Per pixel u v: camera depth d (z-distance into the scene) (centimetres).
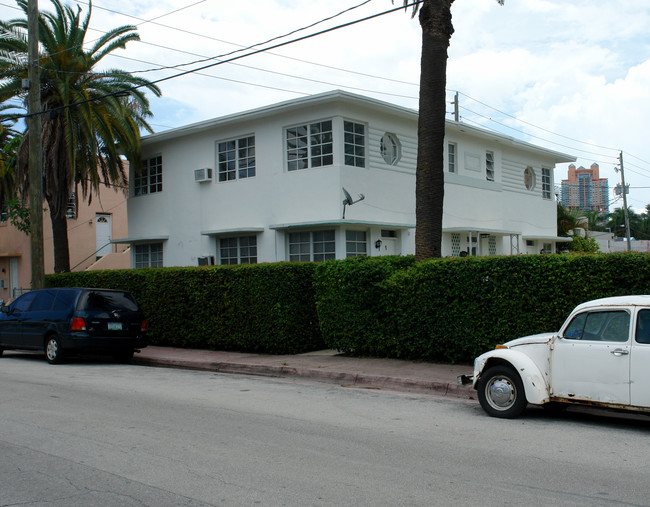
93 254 3056
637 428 748
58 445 662
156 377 1207
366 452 631
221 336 1532
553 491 506
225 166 2125
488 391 819
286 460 602
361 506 473
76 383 1115
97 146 2192
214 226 2136
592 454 623
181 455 621
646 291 957
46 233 2964
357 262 1311
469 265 1138
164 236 2288
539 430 734
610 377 718
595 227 6894
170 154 2305
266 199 1978
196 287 1584
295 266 1430
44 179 2117
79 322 1370
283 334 1410
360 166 1895
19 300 1534
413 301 1215
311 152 1877
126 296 1470
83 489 520
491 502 480
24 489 521
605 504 475
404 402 924
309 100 1812
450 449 643
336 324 1343
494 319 1111
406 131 2066
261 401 931
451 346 1184
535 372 777
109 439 687
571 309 1025
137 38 2123
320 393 1007
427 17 1341
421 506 472
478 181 2381
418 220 1340
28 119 1900
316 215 1845
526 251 2706
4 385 1085
